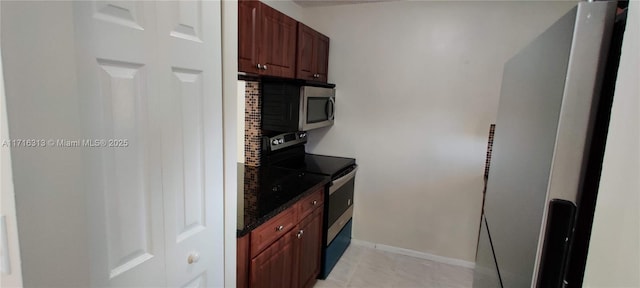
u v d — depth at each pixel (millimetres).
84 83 736
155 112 931
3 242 650
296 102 2559
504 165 1283
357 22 2971
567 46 708
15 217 631
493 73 2662
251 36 2018
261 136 2723
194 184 1112
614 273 588
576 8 681
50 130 668
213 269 1253
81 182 749
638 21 560
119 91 826
